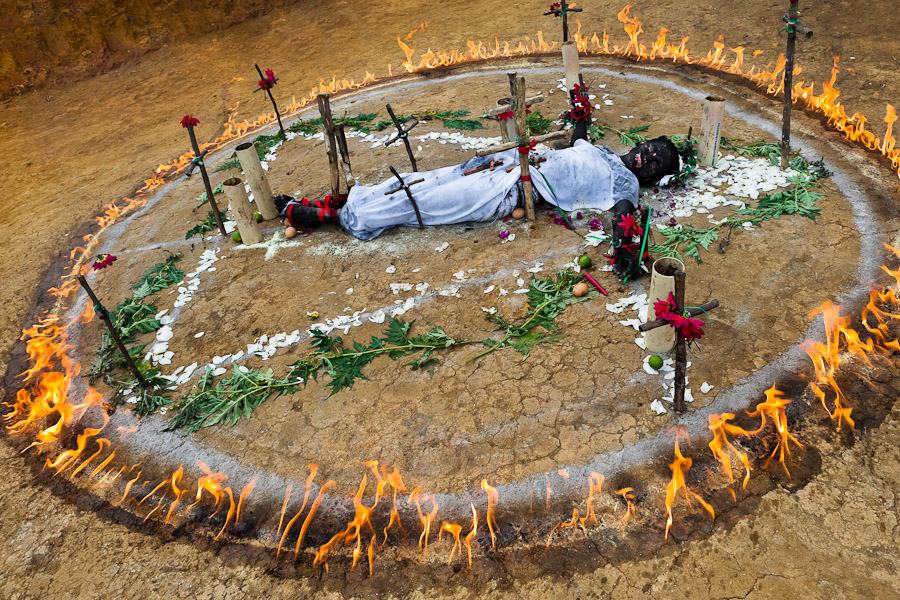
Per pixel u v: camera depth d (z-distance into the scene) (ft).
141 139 40.06
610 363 17.13
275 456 16.58
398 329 19.42
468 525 14.16
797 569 12.22
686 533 13.19
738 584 12.16
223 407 18.13
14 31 49.14
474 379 17.48
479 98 35.50
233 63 49.52
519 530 13.87
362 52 46.78
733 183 23.85
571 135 28.30
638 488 14.19
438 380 17.67
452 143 30.40
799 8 37.17
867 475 13.62
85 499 16.57
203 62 50.47
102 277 25.63
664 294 15.83
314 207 24.85
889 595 11.57
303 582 13.79
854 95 28.50
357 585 13.55
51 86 50.01
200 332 21.27
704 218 22.16
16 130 44.80
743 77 32.22
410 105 36.22
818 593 11.78
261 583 13.93
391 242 23.89
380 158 30.14
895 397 15.14
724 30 37.42
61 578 14.66
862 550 12.34
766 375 16.17
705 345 17.21
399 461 15.75
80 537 15.58
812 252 19.83
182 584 14.16
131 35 52.42
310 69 45.96
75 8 50.60
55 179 36.37
